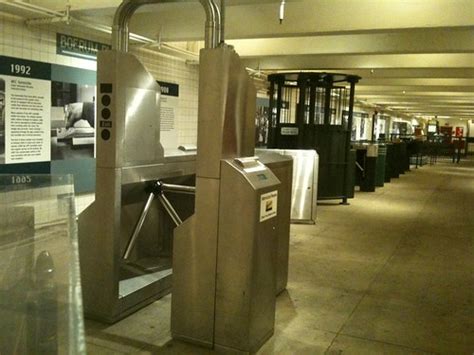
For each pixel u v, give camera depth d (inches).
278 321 128.5
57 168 189.8
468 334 124.0
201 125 105.6
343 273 174.9
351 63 298.4
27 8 153.6
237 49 259.1
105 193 117.9
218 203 105.4
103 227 118.7
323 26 179.8
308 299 146.7
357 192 413.7
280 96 340.5
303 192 264.5
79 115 199.5
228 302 106.5
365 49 235.8
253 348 108.3
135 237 137.6
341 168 339.6
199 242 108.1
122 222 145.0
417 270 182.1
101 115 116.3
